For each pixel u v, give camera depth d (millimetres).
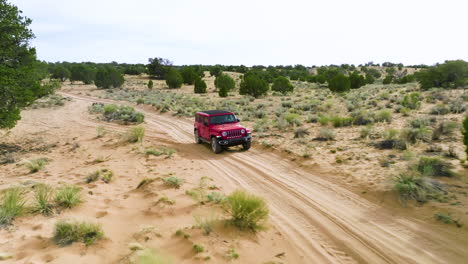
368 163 9195
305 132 14461
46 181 7828
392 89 35594
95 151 12523
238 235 5090
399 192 6680
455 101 18766
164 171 9336
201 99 38938
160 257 4020
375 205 6516
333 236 5355
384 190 7004
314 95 37844
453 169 7992
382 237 5238
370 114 17578
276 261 4434
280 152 11820
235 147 13766
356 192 7270
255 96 40594
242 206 5453
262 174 9312
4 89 12938
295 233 5477
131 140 14312
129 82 79312
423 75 31719
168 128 20328
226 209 5852
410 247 4867
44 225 4801
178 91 55562
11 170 9898
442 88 28250
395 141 10906
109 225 5078
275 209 6625
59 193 5898
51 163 10680
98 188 7242
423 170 7637
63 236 4414
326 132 13305
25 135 17188
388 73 103938
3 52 13391
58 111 29328
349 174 8438
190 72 70562
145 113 29484
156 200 6453
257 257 4496
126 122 22266
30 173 9281
